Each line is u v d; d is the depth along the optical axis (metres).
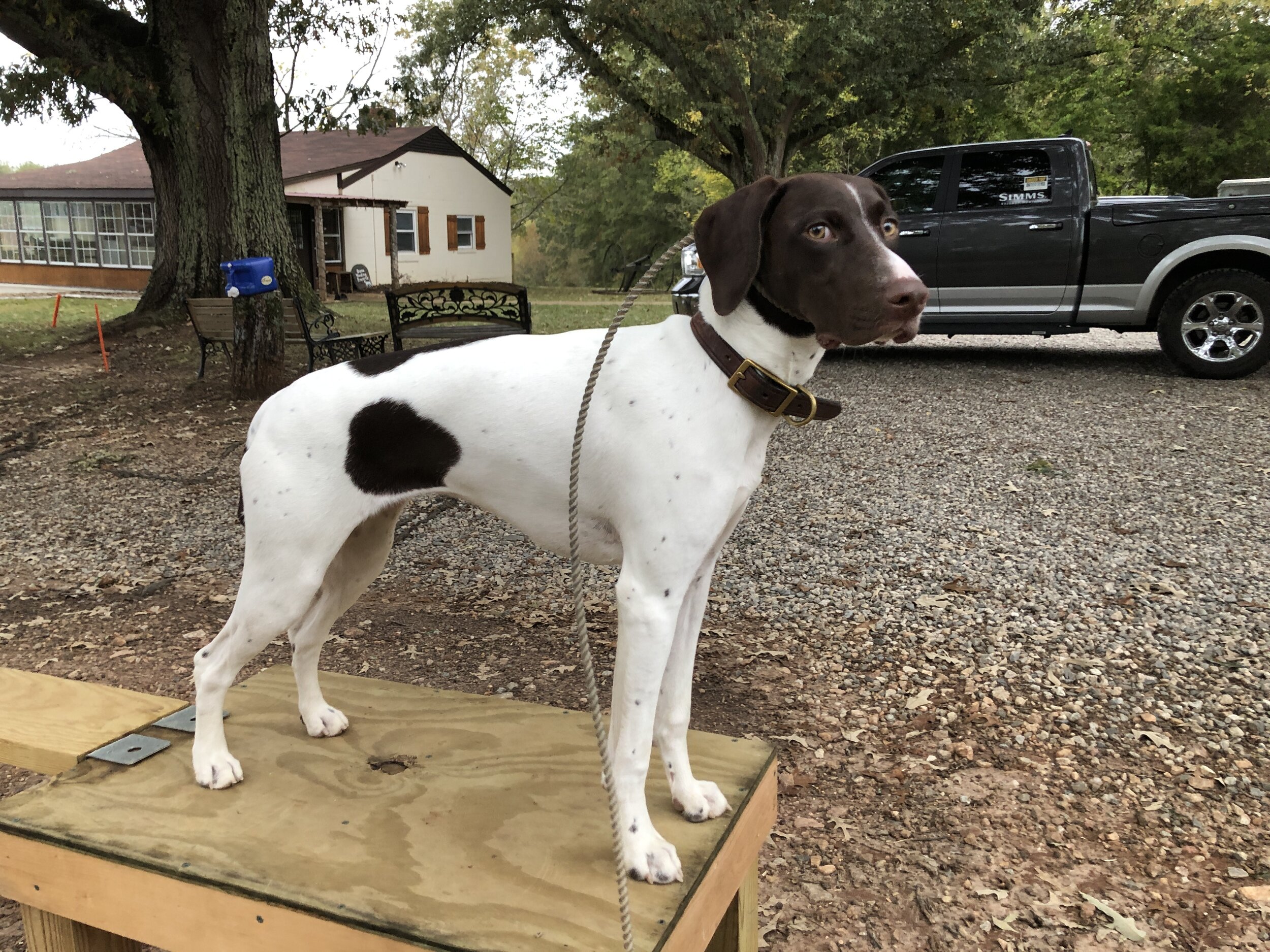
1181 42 19.83
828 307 1.78
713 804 2.08
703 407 1.86
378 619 4.33
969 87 18.59
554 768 2.28
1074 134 24.92
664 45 17.42
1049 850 2.64
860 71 17.52
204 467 6.82
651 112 20.25
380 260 25.31
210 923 1.84
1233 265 8.36
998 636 3.89
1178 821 2.74
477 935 1.64
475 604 4.50
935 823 2.77
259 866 1.85
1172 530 5.00
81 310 18.17
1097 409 7.70
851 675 3.66
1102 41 19.19
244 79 11.56
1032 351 11.01
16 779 3.29
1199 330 8.52
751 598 4.40
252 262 8.57
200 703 2.19
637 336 1.99
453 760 2.32
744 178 20.34
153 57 11.66
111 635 4.17
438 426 2.05
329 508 2.06
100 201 25.64
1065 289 8.80
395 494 2.12
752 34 16.20
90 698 2.60
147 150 13.13
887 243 1.85
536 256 54.00
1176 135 23.19
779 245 1.81
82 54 11.09
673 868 1.83
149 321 12.90
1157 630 3.87
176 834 1.96
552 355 2.04
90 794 2.12
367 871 1.84
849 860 2.64
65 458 7.12
